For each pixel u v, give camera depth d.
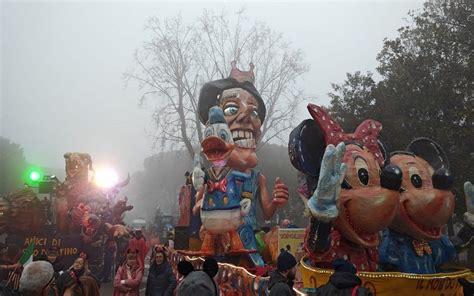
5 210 20.05
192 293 4.43
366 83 24.23
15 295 7.86
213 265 4.76
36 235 20.38
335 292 4.99
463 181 20.61
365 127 9.25
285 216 38.81
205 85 13.95
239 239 11.15
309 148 8.83
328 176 7.72
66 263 19.31
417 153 10.12
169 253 13.52
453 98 21.41
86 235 20.28
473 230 9.96
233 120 13.01
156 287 8.80
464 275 8.62
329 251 8.42
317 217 7.77
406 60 22.50
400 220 8.66
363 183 8.34
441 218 8.58
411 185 8.77
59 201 21.47
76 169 22.22
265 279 7.73
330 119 8.93
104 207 21.94
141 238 13.61
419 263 8.76
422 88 22.11
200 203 12.35
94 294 6.92
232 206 11.10
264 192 12.62
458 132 21.05
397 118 22.25
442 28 22.36
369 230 8.20
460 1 22.78
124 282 10.37
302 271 8.75
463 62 22.25
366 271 8.44
